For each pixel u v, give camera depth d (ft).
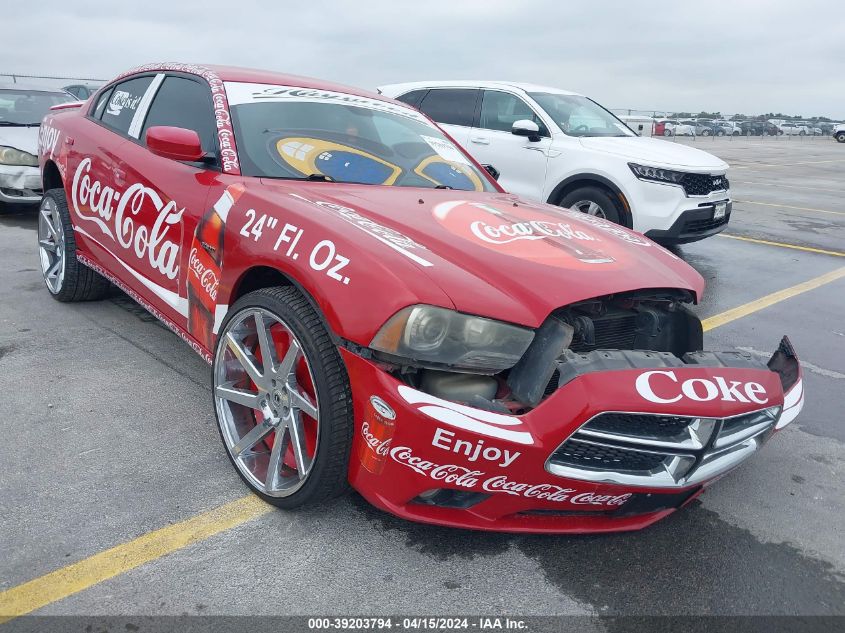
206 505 8.04
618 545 7.84
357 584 6.91
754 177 56.85
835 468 9.95
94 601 6.46
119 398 10.61
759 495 9.12
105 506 7.90
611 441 6.63
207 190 9.20
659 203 21.08
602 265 8.02
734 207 37.35
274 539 7.52
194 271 9.26
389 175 10.32
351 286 6.80
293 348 7.45
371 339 6.58
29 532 7.36
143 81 12.50
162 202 10.04
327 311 6.88
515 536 7.86
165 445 9.32
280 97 10.85
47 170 14.53
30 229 22.52
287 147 9.96
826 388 12.80
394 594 6.81
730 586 7.27
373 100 12.17
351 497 8.41
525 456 6.48
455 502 7.05
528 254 7.84
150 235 10.34
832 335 15.81
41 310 14.40
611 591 7.07
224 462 9.00
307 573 7.02
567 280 7.39
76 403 10.36
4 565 6.84
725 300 18.45
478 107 25.50
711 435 6.91
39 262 18.28
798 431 11.09
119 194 11.28
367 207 8.44
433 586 6.95
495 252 7.72
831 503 9.02
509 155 24.17
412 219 8.22
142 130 11.66
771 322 16.65
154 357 12.27
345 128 10.91
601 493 6.93
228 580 6.85
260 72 11.68
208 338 9.14
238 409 8.77
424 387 6.80
